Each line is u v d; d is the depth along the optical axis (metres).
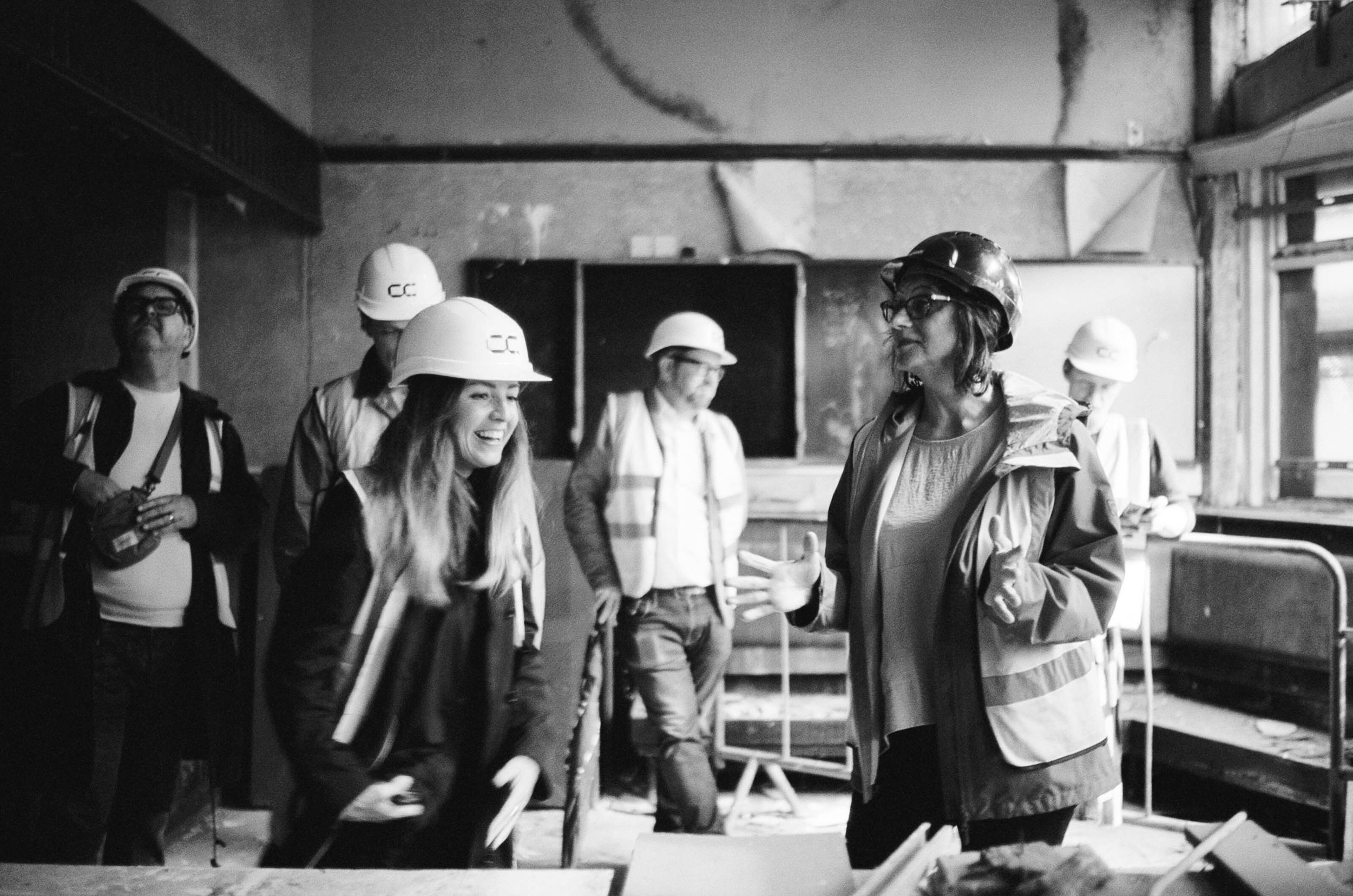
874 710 1.95
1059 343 5.28
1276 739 4.10
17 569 3.52
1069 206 5.26
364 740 1.67
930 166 5.29
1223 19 5.22
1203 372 5.23
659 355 3.68
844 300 5.29
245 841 3.81
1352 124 4.64
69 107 3.14
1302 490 4.98
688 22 5.30
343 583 1.64
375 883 1.42
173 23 3.67
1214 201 5.23
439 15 5.32
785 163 5.27
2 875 1.44
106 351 4.64
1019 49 5.30
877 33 5.30
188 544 3.08
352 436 3.12
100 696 2.94
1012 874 1.32
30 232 4.60
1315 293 4.94
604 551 3.56
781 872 1.38
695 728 3.47
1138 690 4.84
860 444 2.06
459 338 1.72
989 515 1.85
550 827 3.98
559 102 5.31
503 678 1.74
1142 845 3.67
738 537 3.70
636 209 5.29
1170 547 4.87
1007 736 1.79
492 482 1.78
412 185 5.29
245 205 5.20
